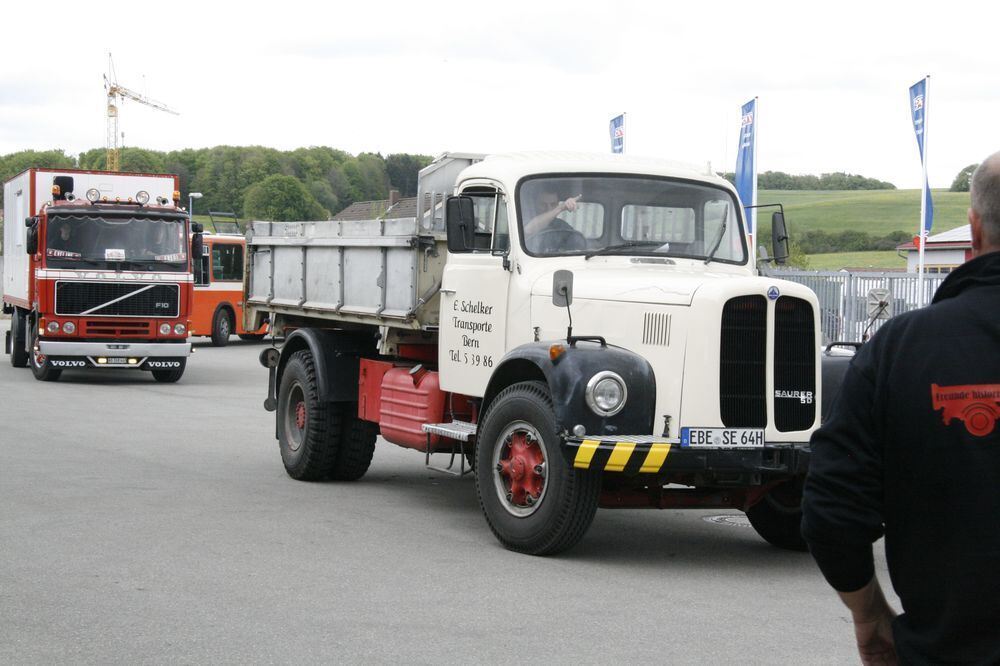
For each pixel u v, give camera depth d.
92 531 8.52
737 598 7.02
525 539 8.06
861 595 2.81
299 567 7.53
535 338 8.66
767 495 8.73
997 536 2.53
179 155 109.75
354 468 11.23
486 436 8.41
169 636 5.92
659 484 8.04
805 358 7.82
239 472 11.71
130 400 18.95
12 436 13.95
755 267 9.46
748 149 22.45
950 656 2.60
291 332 11.98
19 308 24.77
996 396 2.56
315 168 103.06
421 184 10.02
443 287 9.64
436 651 5.73
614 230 9.09
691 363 7.61
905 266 72.69
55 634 5.93
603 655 5.71
